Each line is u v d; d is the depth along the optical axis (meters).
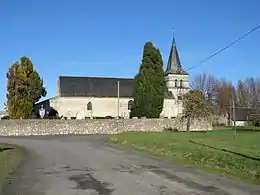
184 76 88.50
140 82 62.72
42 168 16.50
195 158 19.42
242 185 11.60
